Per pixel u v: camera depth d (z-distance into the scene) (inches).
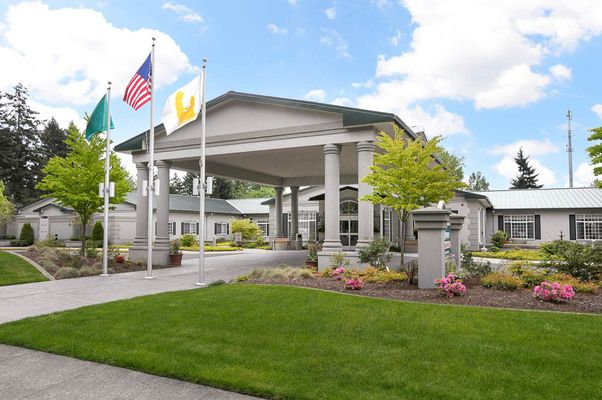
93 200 676.1
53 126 2116.1
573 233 1146.0
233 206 1784.0
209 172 784.9
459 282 329.1
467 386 169.3
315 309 286.8
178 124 511.5
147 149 709.9
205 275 560.7
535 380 172.6
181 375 189.9
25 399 171.0
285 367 193.3
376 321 255.3
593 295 323.3
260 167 856.3
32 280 503.5
